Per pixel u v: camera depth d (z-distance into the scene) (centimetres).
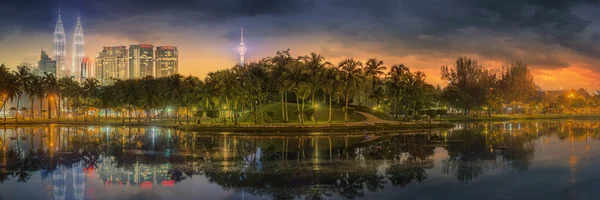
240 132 8850
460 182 3831
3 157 5475
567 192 3469
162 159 5138
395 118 13725
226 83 10338
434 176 4078
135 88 14062
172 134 8906
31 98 15638
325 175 4112
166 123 12550
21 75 15262
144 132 9619
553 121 15188
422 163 4788
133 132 9644
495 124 12900
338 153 5566
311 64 10550
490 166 4634
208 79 11356
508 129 10369
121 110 15762
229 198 3303
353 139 7519
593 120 16088
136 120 15300
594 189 3556
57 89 16388
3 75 14375
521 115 19012
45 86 16088
